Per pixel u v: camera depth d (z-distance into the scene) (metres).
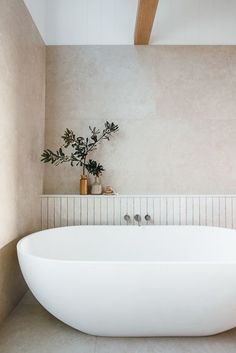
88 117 2.76
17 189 2.08
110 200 2.62
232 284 1.54
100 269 1.54
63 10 2.80
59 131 2.76
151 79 2.78
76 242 2.41
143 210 2.62
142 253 2.46
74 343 1.67
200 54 2.79
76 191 2.75
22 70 2.17
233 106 2.78
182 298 1.56
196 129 2.76
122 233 2.47
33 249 2.10
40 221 2.61
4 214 1.86
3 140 1.82
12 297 2.04
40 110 2.64
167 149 2.76
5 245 1.88
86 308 1.61
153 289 1.54
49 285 1.60
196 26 2.81
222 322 1.65
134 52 2.79
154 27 2.80
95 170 2.61
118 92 2.77
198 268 1.53
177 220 2.63
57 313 1.70
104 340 1.70
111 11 2.80
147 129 2.76
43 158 2.70
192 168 2.75
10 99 1.94
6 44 1.86
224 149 2.76
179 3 2.82
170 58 2.79
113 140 2.75
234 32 2.81
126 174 2.75
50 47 2.78
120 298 1.56
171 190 2.75
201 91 2.78
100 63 2.78
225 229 2.38
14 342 1.67
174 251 2.46
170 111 2.77
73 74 2.78
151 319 1.62
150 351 1.60
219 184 2.75
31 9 2.38
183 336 1.74
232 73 2.79
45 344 1.66
